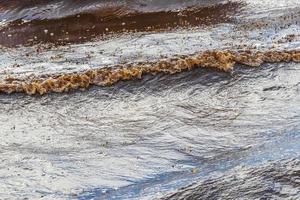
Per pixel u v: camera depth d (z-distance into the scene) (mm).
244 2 29312
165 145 17156
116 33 26750
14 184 15664
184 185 14805
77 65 22922
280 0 29250
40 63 23625
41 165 16531
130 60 22875
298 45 23344
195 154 16594
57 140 17875
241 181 14625
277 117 18312
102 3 30188
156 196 14477
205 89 20266
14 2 31156
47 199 14953
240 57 21562
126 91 20344
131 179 15617
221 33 25703
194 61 21266
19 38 27484
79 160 16672
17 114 19547
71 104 19875
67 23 28688
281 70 21188
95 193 15133
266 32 25438
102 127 18438
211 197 14156
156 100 19797
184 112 18938
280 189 14102
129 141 17500
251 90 20094
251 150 16469
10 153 17266
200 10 28844
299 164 15102
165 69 21141
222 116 18562
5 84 20781
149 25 27484
